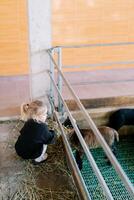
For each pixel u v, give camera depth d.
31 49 3.68
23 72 5.33
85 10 5.15
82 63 5.52
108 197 1.72
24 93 4.62
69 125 3.66
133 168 3.76
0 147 3.27
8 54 5.16
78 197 2.57
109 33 5.40
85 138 3.35
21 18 4.96
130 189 1.44
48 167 2.96
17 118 3.87
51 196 2.61
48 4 3.52
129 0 5.21
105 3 5.16
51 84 3.83
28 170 2.92
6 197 2.60
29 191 2.66
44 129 2.83
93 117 4.28
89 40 5.38
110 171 3.61
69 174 2.87
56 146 3.24
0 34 5.00
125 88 4.70
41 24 3.59
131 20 5.38
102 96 4.35
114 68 5.70
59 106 3.82
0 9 4.84
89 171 3.54
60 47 3.66
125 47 5.57
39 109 2.79
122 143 4.28
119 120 4.06
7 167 2.96
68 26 5.21
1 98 4.44
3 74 5.28
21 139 2.88
